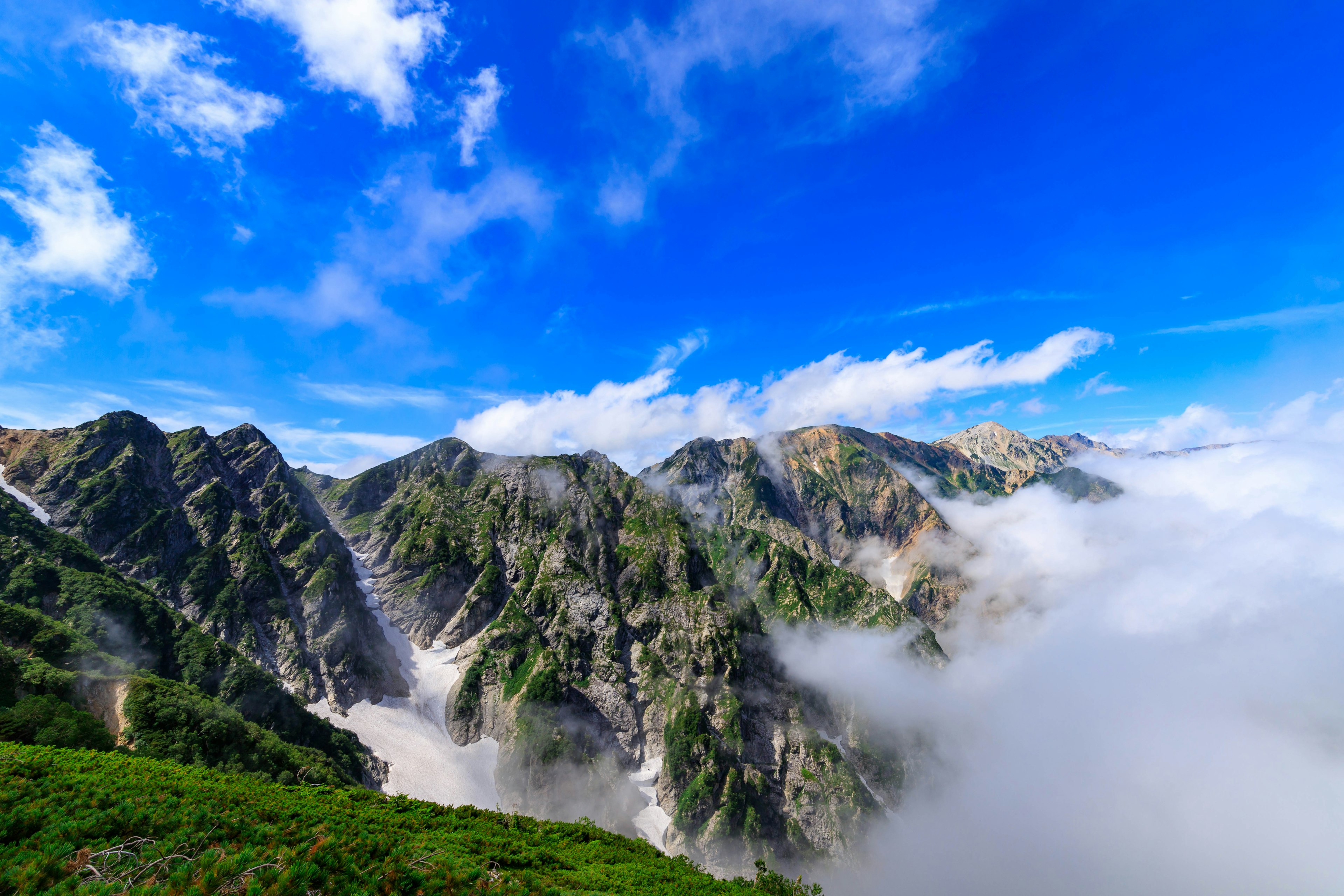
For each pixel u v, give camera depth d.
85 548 153.38
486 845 43.19
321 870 21.80
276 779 97.44
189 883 19.67
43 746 64.00
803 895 49.06
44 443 199.88
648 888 40.41
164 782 38.19
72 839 23.30
